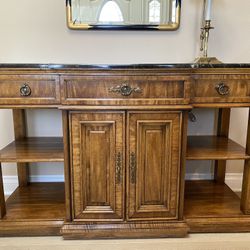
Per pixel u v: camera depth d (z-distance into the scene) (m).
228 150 1.41
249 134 1.32
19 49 1.62
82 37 1.62
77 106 1.18
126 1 1.58
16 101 1.19
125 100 1.18
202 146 1.49
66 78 1.16
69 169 1.26
